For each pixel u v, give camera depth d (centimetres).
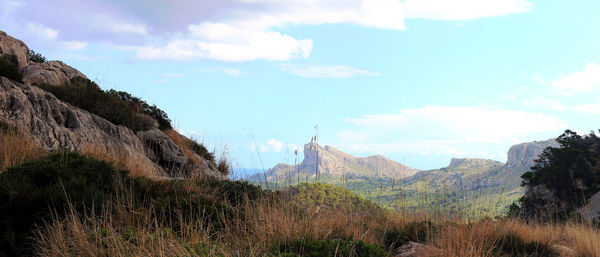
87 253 414
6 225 466
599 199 1778
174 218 578
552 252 632
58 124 1145
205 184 789
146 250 412
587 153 4194
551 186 3325
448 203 692
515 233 661
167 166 1435
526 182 3756
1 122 915
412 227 678
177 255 421
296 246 505
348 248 486
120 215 523
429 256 550
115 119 1415
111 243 427
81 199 542
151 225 521
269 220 568
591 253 621
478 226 644
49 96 1172
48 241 443
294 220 583
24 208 505
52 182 583
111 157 986
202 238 496
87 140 1156
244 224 580
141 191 654
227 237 536
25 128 997
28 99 1091
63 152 741
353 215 668
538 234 698
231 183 796
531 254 612
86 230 459
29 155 817
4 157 754
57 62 1714
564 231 799
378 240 634
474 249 547
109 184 645
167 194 660
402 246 630
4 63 1138
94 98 1421
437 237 630
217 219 598
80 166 662
